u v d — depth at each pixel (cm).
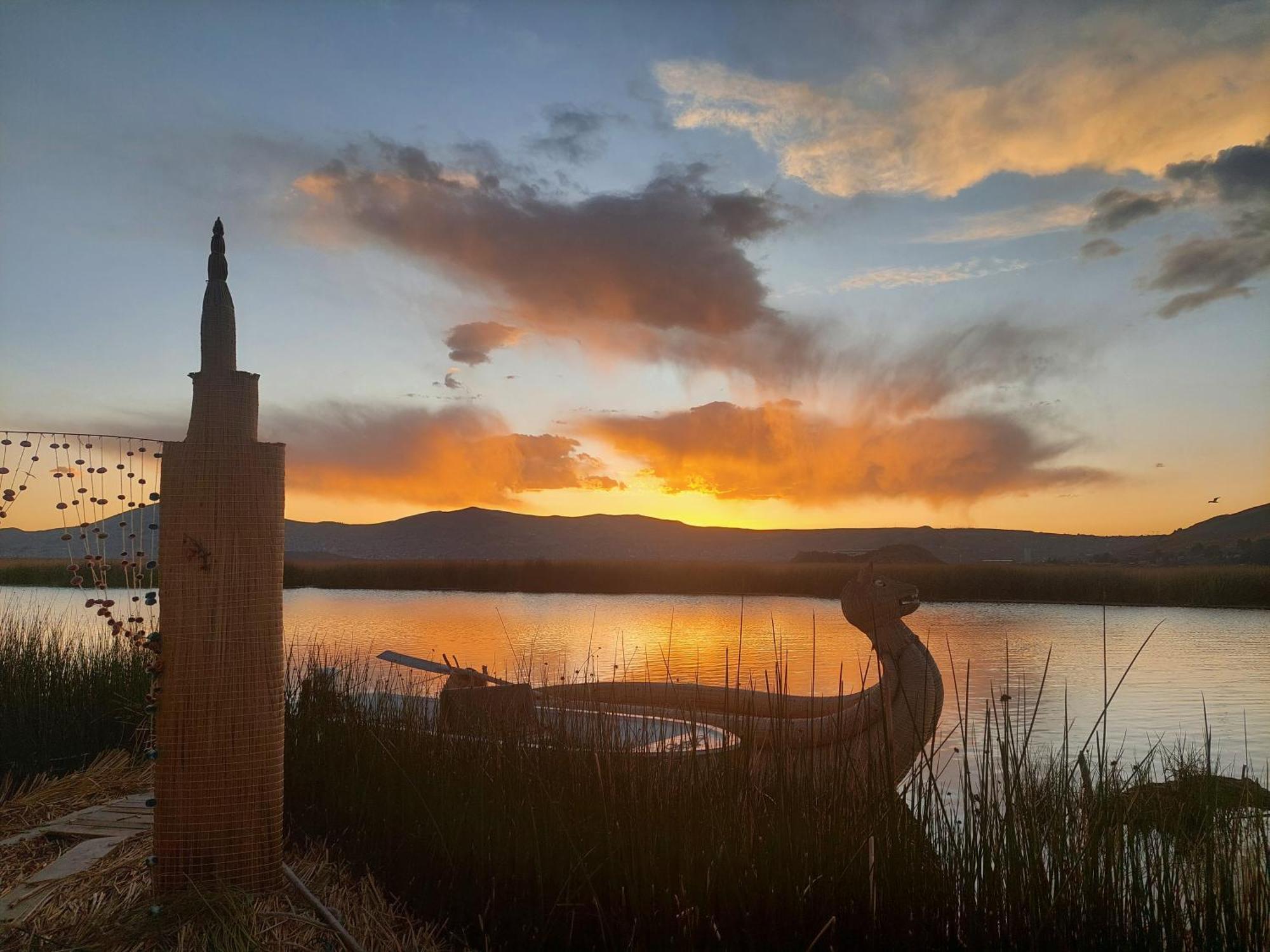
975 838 282
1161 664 1345
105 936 268
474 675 533
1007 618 2367
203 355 301
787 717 470
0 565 3134
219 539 294
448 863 323
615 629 2006
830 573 3919
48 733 507
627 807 309
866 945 270
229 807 291
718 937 266
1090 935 264
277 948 268
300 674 562
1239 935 254
